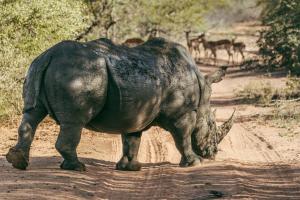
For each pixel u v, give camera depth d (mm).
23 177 29328
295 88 70188
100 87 30594
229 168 34344
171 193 28453
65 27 50000
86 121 30766
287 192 29500
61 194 26531
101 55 30875
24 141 30391
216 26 181125
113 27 93938
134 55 32219
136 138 34000
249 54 136000
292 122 54625
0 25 47969
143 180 31375
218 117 59812
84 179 30031
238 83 93750
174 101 33562
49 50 30781
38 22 48812
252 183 31203
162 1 111062
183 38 149500
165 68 33094
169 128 34375
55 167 32188
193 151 36594
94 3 80250
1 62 47438
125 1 88562
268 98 69625
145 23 110500
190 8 117312
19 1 47938
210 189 29266
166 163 36625
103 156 38375
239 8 185375
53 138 44594
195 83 34531
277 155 40531
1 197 25328
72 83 30125
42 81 30453
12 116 50094
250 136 48500
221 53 145500
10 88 48031
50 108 30594
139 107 31641
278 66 95875
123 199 27250
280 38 86625
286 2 82812
